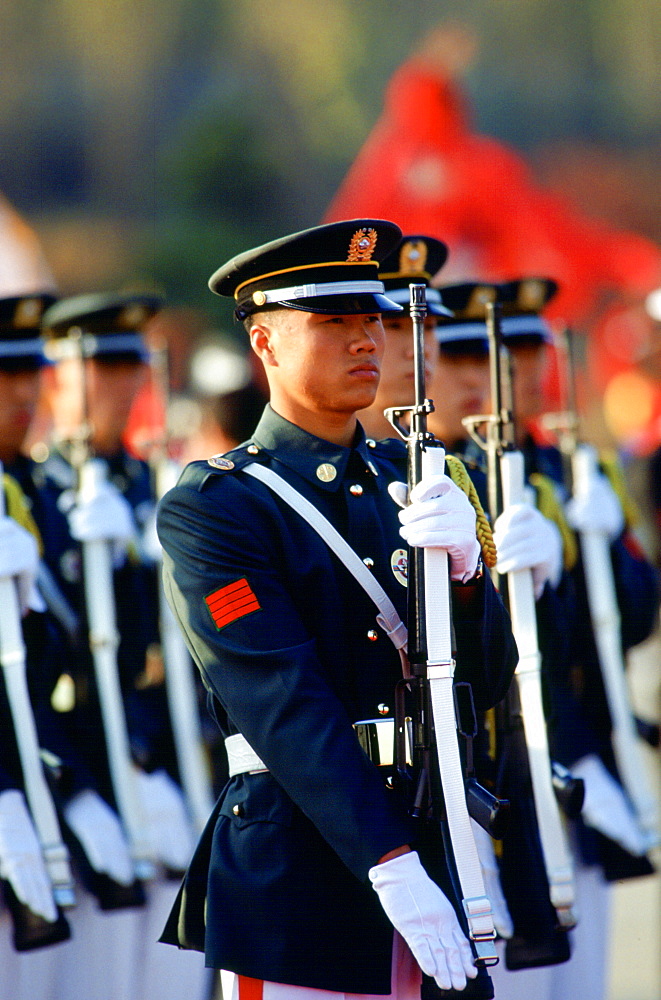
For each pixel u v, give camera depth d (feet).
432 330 51.21
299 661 36.29
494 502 47.09
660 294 98.58
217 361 81.71
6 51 259.80
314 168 255.29
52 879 51.55
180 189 215.72
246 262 38.58
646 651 107.45
